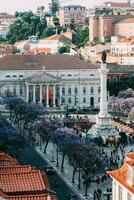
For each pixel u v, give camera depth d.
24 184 149.88
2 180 150.12
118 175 153.00
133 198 140.25
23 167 164.25
